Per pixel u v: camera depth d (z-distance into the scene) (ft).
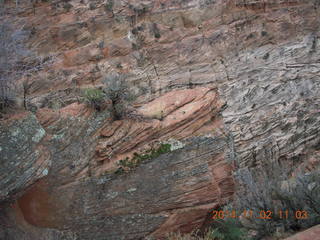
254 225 16.87
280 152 24.16
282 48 27.99
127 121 20.26
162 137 20.68
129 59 27.50
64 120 18.49
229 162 22.36
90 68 26.91
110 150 19.20
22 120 16.52
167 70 27.20
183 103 22.58
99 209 18.53
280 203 16.74
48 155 16.97
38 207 17.20
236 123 23.99
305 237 12.72
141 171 19.52
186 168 20.63
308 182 16.96
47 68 25.61
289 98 25.84
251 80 26.30
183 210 20.07
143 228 19.26
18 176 15.62
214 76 26.71
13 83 18.58
